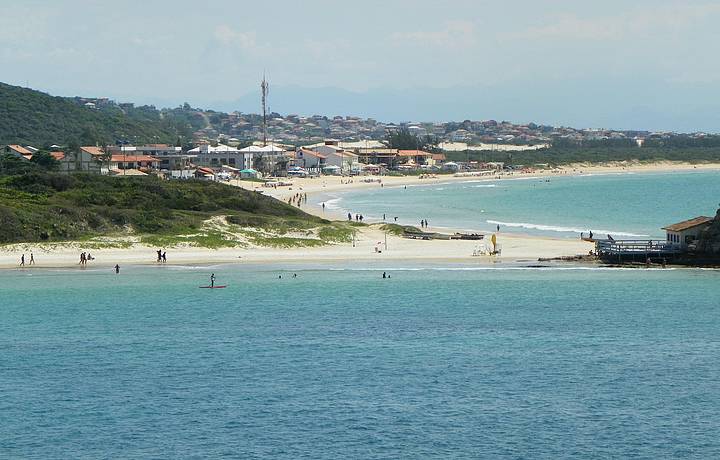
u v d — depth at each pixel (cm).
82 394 9750
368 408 9250
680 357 10988
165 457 8062
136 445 8338
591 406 9275
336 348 11475
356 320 12962
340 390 9812
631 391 9725
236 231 19775
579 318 12988
